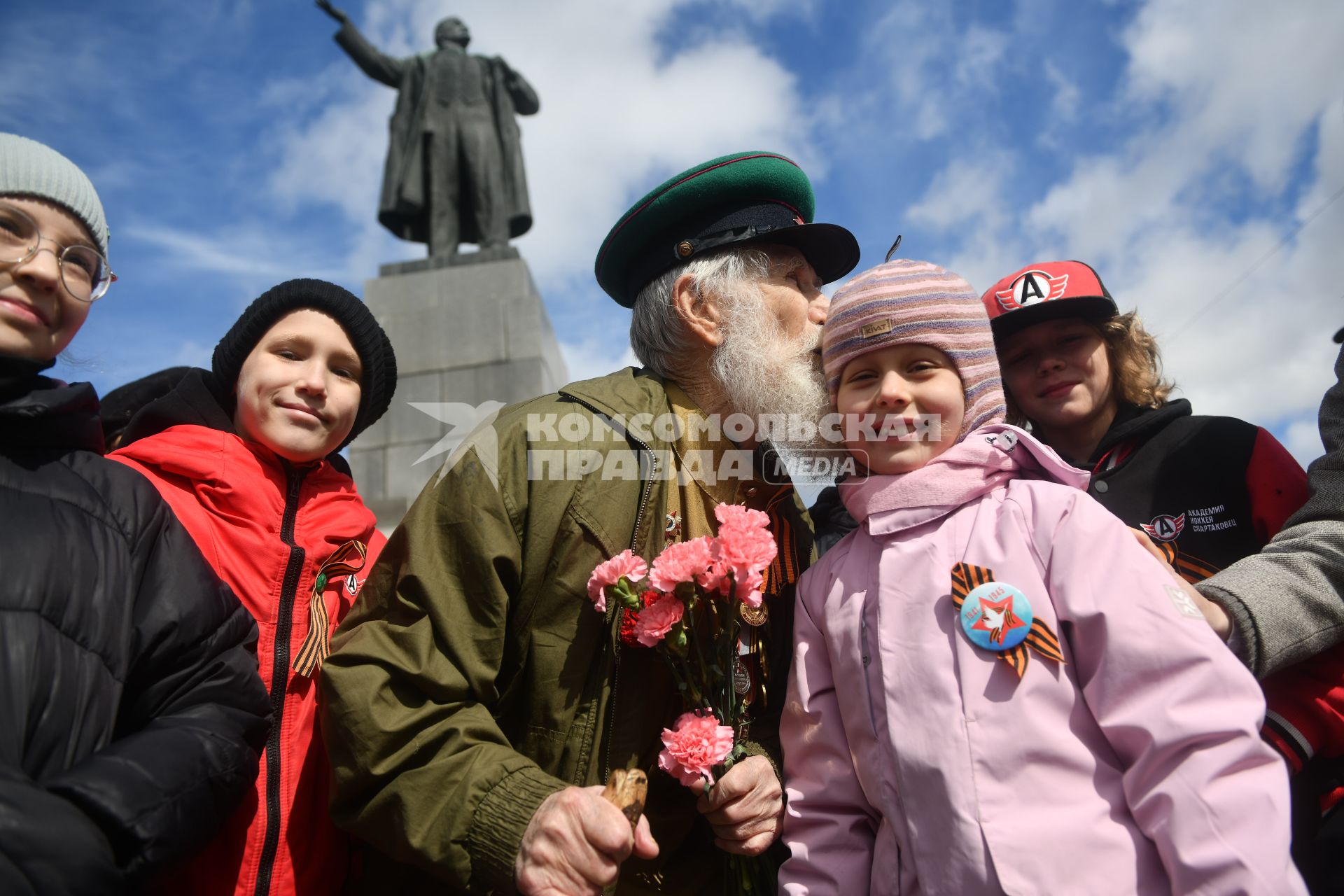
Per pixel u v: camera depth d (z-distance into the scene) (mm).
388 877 1651
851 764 1529
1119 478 2176
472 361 7770
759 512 1594
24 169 1383
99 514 1384
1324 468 1767
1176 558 2016
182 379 2000
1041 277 2340
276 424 1862
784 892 1498
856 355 1643
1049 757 1299
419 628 1526
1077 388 2289
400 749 1443
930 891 1305
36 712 1189
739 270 1915
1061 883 1224
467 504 1604
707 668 1570
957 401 1606
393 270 8281
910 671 1422
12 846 1010
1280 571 1625
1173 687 1249
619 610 1596
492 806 1367
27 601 1221
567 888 1280
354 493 2043
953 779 1319
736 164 1962
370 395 2074
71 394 1395
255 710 1473
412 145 9070
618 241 2064
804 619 1677
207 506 1765
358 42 8984
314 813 1666
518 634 1616
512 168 9180
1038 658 1357
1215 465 2092
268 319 1958
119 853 1153
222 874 1541
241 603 1656
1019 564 1422
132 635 1363
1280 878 1106
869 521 1614
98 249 1500
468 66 9344
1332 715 1667
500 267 8078
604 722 1588
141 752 1233
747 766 1524
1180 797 1187
